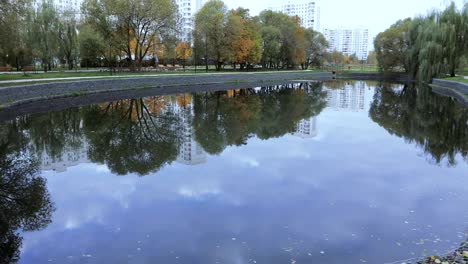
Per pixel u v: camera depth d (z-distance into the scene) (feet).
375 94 117.80
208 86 139.85
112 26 137.80
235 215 25.05
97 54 174.29
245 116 72.23
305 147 45.47
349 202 27.14
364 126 61.05
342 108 84.48
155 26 142.41
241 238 21.61
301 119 68.74
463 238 20.70
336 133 54.75
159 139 50.72
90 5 133.90
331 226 23.02
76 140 49.49
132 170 36.11
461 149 44.21
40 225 23.80
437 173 34.30
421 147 45.34
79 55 172.35
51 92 84.12
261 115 73.72
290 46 216.33
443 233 21.49
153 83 123.44
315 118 70.13
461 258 17.88
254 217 24.63
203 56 184.03
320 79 207.41
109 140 49.85
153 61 208.85
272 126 61.31
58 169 36.37
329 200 27.66
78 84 94.27
